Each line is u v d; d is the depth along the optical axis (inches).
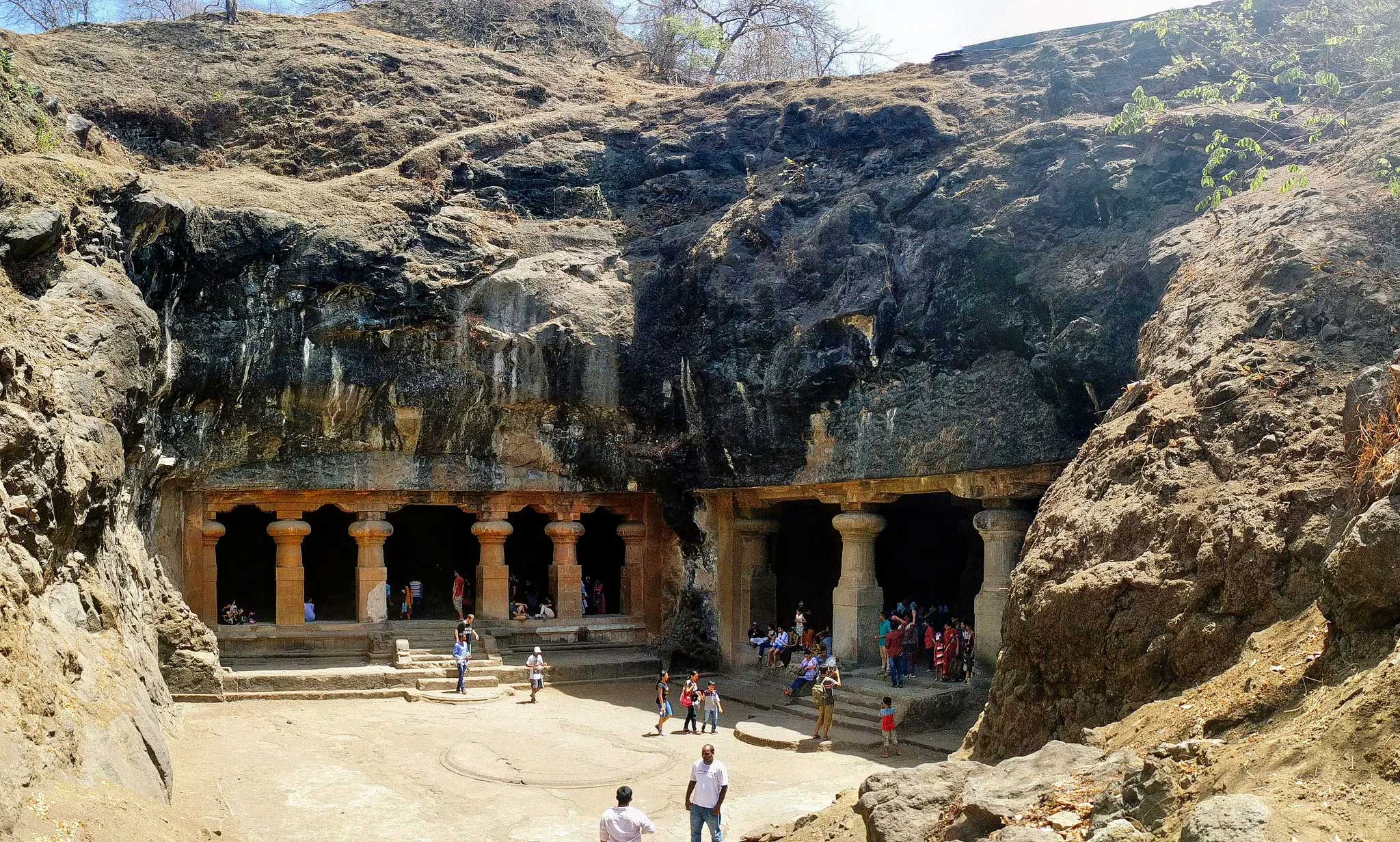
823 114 954.7
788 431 869.2
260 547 1172.5
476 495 1020.5
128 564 673.0
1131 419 498.3
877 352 805.2
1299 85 650.8
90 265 658.8
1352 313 459.5
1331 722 242.8
